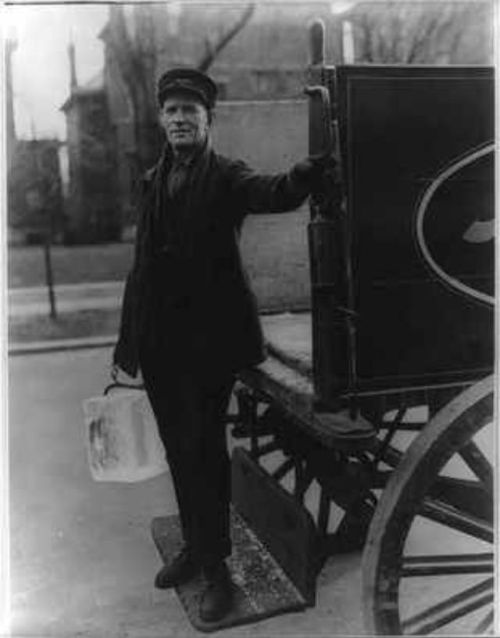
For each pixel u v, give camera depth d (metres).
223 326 2.18
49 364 4.18
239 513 2.80
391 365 1.86
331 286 1.83
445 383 1.90
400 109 1.77
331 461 2.34
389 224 1.81
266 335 2.59
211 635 2.21
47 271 4.87
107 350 4.45
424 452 1.78
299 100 2.80
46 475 3.00
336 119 1.75
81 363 4.25
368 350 1.85
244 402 2.75
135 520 2.84
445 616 1.92
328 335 1.86
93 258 5.07
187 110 2.07
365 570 1.83
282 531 2.45
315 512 2.91
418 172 1.80
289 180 1.81
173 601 2.38
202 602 2.28
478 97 1.80
